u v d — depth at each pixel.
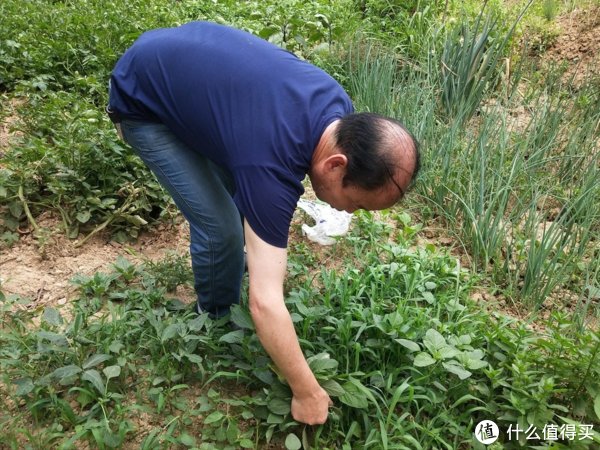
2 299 2.44
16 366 2.14
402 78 4.44
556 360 2.20
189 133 1.98
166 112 2.01
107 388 2.16
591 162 3.50
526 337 2.47
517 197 3.34
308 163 1.75
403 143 1.66
